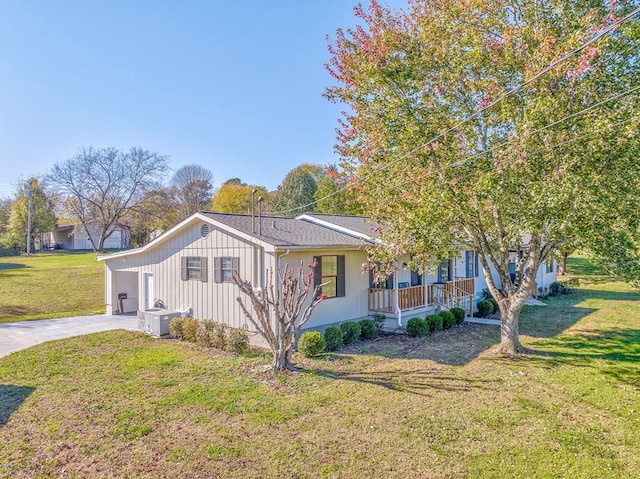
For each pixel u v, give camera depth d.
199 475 4.75
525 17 8.52
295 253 11.72
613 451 5.35
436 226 9.23
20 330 13.21
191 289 13.47
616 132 7.05
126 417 6.36
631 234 7.79
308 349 10.02
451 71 9.38
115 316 15.99
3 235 39.00
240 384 7.90
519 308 10.30
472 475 4.76
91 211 38.03
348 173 12.08
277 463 5.01
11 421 6.23
